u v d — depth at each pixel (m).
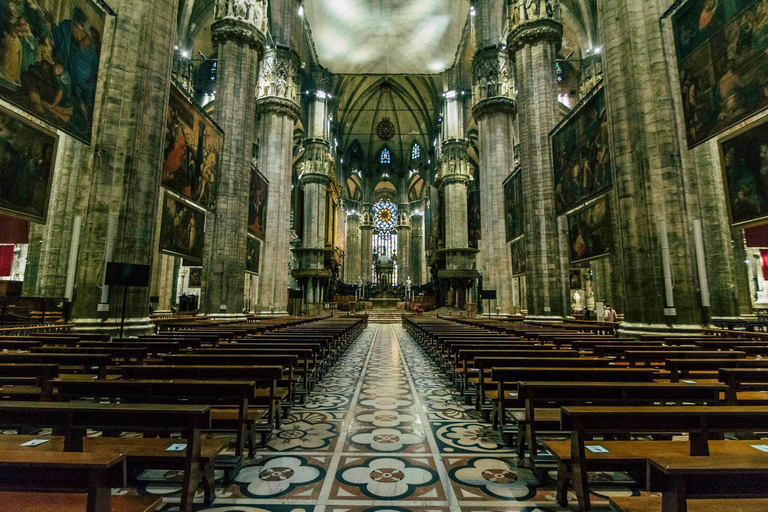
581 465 2.89
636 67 10.70
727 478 1.79
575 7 27.08
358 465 4.10
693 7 9.22
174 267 31.83
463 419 5.73
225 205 18.05
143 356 5.82
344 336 13.46
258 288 27.39
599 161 13.62
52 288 15.59
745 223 8.12
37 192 8.38
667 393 3.44
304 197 40.31
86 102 9.41
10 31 7.52
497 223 27.25
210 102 32.84
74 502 2.12
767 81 7.56
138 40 10.55
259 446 4.61
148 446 3.13
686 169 10.11
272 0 28.92
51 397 3.98
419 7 38.34
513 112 28.20
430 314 38.12
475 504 3.31
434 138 49.25
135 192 10.32
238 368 4.37
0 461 1.75
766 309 19.94
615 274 20.33
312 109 40.84
